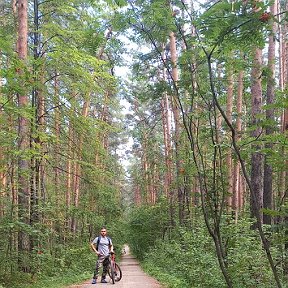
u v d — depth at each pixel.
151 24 5.32
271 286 7.27
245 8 3.84
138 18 5.18
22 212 11.04
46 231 11.80
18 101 11.34
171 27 5.22
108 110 29.48
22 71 8.50
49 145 13.80
